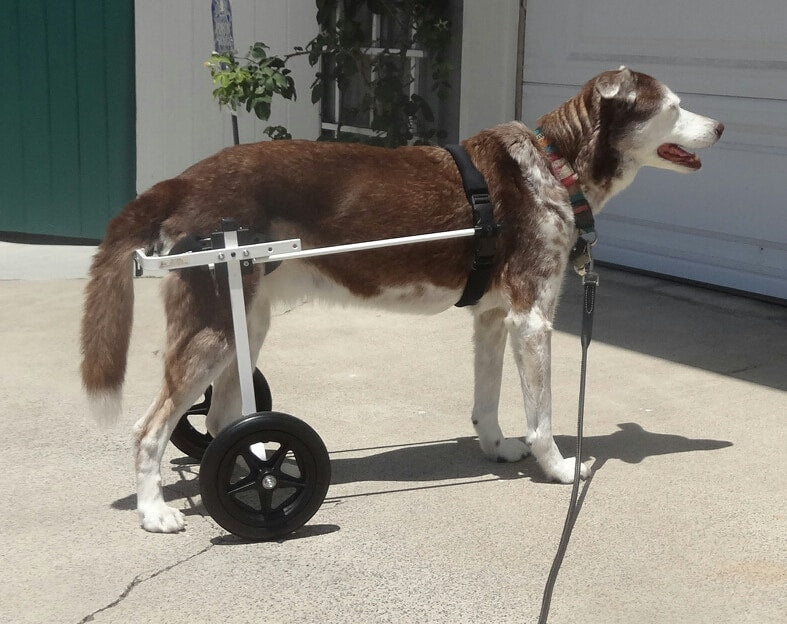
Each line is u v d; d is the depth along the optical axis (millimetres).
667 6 2953
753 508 1698
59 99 3561
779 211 2799
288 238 1660
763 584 1469
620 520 1658
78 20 3492
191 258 1539
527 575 1492
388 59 3539
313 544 1589
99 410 1638
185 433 1883
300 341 2611
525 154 1749
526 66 3344
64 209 3637
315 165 1683
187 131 3541
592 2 3129
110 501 1744
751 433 2020
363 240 1697
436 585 1466
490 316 1866
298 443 1576
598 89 1756
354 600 1427
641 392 2248
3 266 3311
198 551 1570
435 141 3518
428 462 1907
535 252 1748
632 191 3146
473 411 1913
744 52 2799
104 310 1613
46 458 1920
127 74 3498
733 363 2420
